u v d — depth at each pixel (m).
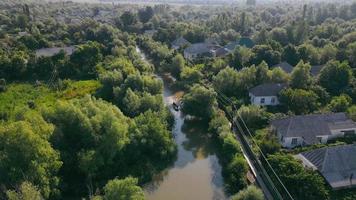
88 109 58.94
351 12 183.00
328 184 50.72
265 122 71.69
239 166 55.53
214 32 161.75
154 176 57.28
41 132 50.06
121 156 57.53
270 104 82.75
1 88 90.12
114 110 62.41
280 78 88.25
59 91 89.56
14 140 45.09
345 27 145.62
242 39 131.75
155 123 63.00
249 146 62.09
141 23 180.88
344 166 53.16
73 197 50.91
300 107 75.81
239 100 81.62
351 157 54.12
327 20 168.50
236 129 71.00
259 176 55.34
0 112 71.44
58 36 142.25
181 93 94.69
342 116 68.38
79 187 51.88
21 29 154.62
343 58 104.12
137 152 59.28
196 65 111.44
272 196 50.25
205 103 75.06
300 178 49.38
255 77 90.12
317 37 129.88
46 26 158.00
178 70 104.75
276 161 54.09
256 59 105.19
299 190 48.62
